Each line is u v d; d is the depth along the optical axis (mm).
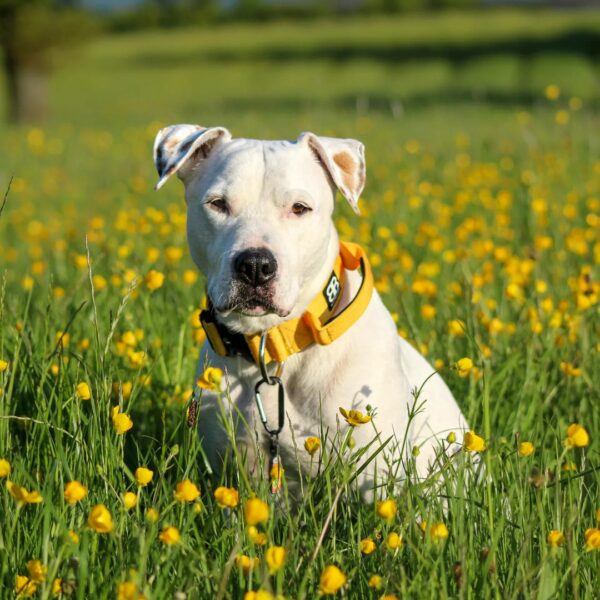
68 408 4020
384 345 3910
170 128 4125
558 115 11539
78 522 3225
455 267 6551
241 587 2932
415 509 3283
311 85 41438
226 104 34781
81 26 36281
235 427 3867
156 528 3041
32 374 4297
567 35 46625
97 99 43719
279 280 3617
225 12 90250
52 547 3016
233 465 3953
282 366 3820
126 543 3145
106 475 3494
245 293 3600
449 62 44156
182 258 6996
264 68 50688
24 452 4004
